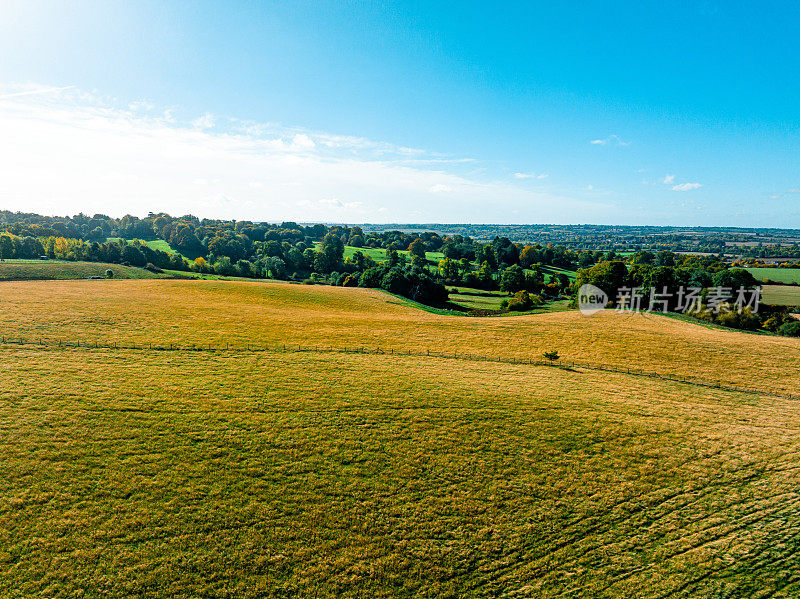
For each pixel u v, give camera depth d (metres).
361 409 32.78
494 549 20.84
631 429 31.91
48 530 20.00
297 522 21.72
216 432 28.44
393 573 19.38
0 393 30.61
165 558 19.19
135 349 41.38
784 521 22.69
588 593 18.66
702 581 19.20
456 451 28.27
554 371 44.03
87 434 26.95
